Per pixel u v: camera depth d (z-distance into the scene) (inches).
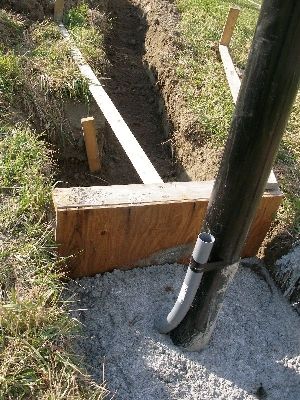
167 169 74.4
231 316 49.0
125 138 57.3
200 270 36.7
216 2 105.1
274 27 28.1
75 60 72.7
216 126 67.6
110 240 47.1
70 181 68.6
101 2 100.0
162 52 84.7
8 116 60.7
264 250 54.5
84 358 41.3
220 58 84.5
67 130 68.2
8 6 82.6
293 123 70.8
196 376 43.4
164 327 44.1
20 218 47.2
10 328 37.8
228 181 34.3
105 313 46.7
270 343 47.6
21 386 35.2
